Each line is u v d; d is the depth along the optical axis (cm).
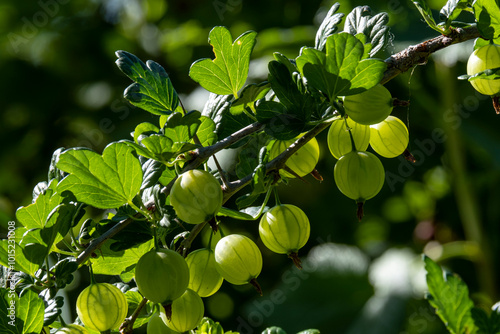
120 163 65
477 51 68
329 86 66
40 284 66
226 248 66
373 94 66
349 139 68
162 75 68
